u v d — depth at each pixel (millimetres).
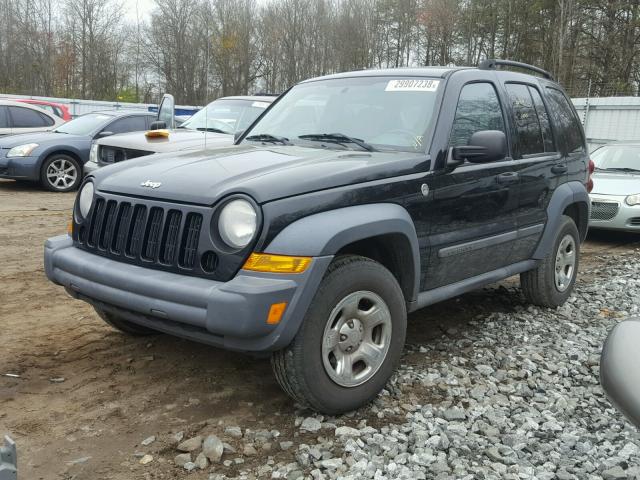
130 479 2830
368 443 3117
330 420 3379
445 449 3146
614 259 8422
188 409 3498
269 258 3031
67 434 3203
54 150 12156
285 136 4559
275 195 3102
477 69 4715
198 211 3184
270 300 2967
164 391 3711
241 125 9102
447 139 4066
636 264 7992
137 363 4105
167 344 4441
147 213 3363
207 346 4426
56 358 4164
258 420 3395
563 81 42656
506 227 4688
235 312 2939
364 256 3719
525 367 4270
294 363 3146
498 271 4805
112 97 45125
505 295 6086
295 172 3312
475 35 49094
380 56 49688
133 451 3059
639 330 1493
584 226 6016
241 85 43156
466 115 4359
